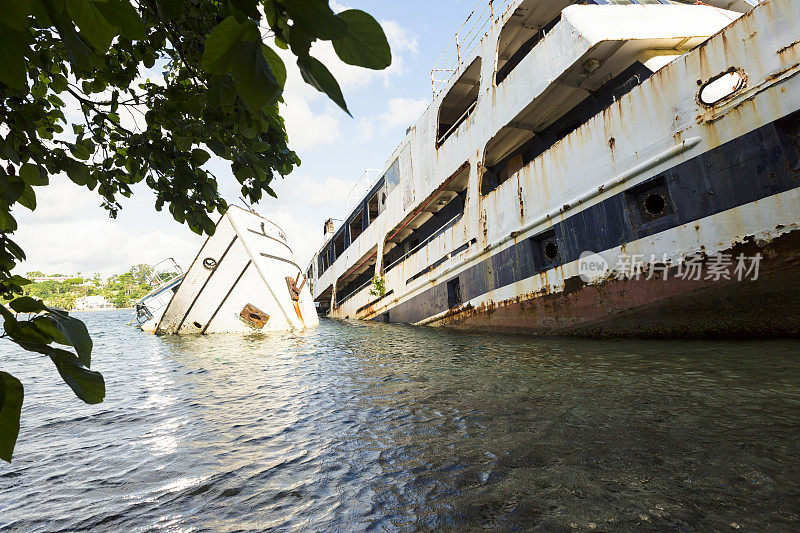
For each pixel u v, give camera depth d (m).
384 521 2.37
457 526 2.26
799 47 6.11
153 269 28.56
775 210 6.40
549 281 10.47
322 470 3.16
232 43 0.55
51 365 10.67
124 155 1.85
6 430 0.72
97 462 3.63
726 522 2.11
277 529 2.36
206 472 3.27
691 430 3.31
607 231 8.91
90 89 1.60
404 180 18.53
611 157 8.76
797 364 5.09
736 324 7.39
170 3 0.83
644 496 2.41
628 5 9.73
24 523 2.58
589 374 5.68
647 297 8.27
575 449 3.15
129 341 16.14
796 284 6.44
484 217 12.88
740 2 11.93
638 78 9.22
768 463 2.65
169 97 1.55
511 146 13.45
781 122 6.36
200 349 12.36
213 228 1.92
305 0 0.54
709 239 7.17
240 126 1.12
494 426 3.85
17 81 0.61
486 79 12.92
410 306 18.28
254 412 5.00
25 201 1.40
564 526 2.18
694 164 7.30
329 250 34.44
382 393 5.55
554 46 9.94
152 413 5.24
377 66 0.61
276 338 14.88
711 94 7.05
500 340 10.40
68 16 0.65
